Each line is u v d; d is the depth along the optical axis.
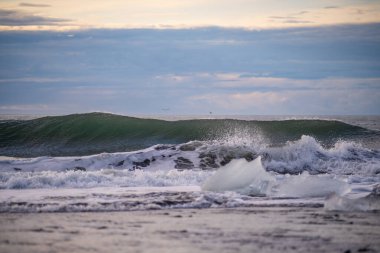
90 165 29.11
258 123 56.31
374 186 23.00
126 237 13.66
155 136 52.34
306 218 16.48
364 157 33.31
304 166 30.97
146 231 14.38
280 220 16.11
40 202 18.44
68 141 51.44
